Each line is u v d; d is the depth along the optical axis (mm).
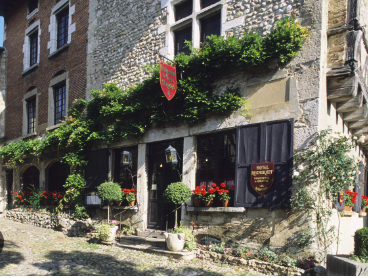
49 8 11883
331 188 5219
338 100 5840
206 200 6246
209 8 7062
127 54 8836
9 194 13094
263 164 5656
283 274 4859
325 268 4895
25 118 12641
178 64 6914
